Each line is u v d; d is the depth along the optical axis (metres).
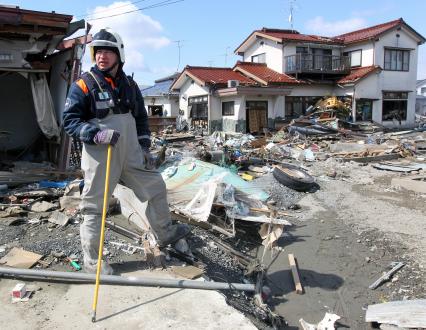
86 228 3.54
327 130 20.44
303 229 6.88
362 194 9.28
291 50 26.88
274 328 3.81
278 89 23.80
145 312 3.06
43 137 9.77
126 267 3.85
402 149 15.12
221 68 27.66
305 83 25.58
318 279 5.07
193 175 7.14
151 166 3.87
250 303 3.98
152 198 3.92
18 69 7.75
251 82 25.27
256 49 29.02
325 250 5.97
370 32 28.48
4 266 3.79
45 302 3.17
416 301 3.98
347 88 26.64
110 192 3.49
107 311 3.05
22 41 7.71
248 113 23.88
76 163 8.89
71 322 2.91
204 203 5.95
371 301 4.57
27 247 4.31
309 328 3.88
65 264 3.97
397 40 27.86
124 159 3.56
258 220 5.91
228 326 2.94
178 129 26.34
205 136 22.11
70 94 3.35
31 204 5.86
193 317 3.03
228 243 5.59
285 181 9.35
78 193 6.04
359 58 28.17
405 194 9.23
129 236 4.74
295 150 15.30
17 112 9.91
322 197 8.98
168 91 33.19
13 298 3.20
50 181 7.27
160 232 4.08
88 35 7.90
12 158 9.51
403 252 5.80
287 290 4.78
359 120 27.00
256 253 5.71
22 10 7.04
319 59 26.84
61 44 8.59
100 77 3.36
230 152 11.87
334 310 4.38
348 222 7.21
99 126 3.38
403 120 29.05
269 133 22.27
